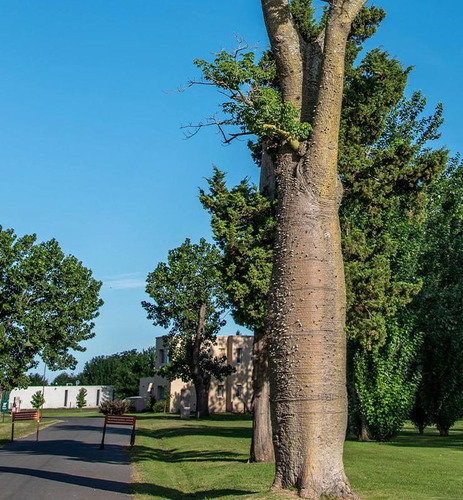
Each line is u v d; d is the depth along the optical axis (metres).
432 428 38.09
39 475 15.16
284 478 9.27
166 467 18.02
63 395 82.25
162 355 73.81
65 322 48.19
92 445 24.11
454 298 28.11
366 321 18.45
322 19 18.44
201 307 56.12
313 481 9.00
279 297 9.59
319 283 9.45
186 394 68.81
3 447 23.06
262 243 17.91
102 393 83.31
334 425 9.21
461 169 30.42
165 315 56.41
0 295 46.84
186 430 34.34
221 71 10.31
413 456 19.14
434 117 29.88
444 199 30.23
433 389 29.70
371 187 18.11
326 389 9.23
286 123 9.73
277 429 9.40
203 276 55.41
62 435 29.59
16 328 47.19
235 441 26.44
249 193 18.62
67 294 49.31
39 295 48.34
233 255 17.64
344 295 9.74
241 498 9.34
